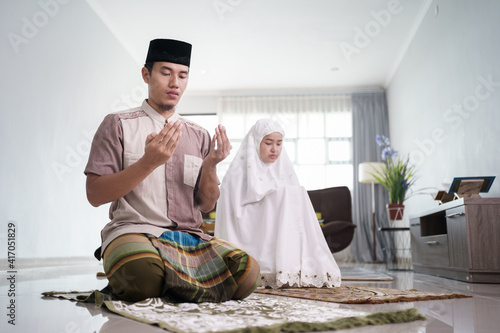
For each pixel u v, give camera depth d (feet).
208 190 5.74
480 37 13.51
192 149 5.77
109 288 5.71
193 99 31.09
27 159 14.49
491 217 10.75
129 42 23.32
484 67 13.28
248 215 8.79
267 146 9.24
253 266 5.48
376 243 28.40
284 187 8.63
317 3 19.52
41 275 12.04
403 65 24.31
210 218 17.34
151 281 4.78
